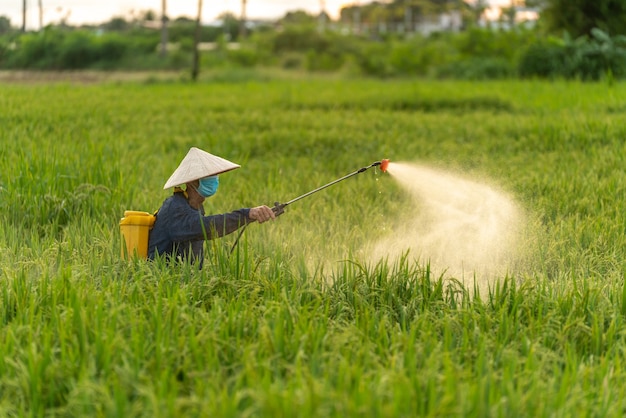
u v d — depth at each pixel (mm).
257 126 18578
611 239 8344
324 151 14875
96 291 6172
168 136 16656
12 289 6160
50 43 51906
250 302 5914
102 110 20875
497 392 4594
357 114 20766
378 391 4238
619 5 36062
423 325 5621
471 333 5609
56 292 6027
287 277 6699
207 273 6621
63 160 11000
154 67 52062
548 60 34531
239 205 10109
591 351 5559
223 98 26609
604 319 6027
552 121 17000
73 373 4852
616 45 33875
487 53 43531
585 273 7184
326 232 8727
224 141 15758
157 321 5359
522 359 5105
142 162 12789
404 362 5008
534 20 42812
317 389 4297
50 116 18422
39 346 5184
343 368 4594
